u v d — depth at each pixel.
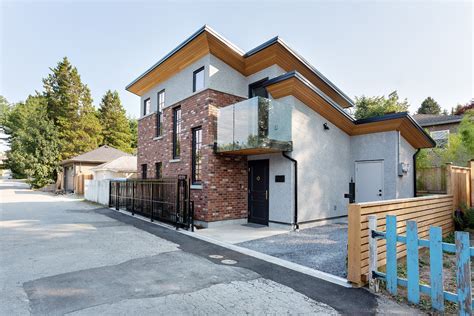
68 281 4.70
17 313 3.55
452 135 13.91
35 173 33.19
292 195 9.50
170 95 13.42
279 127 9.37
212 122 10.55
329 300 3.98
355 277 4.48
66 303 3.85
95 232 9.10
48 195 26.06
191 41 10.70
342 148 11.62
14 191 30.55
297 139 9.80
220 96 10.91
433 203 7.01
